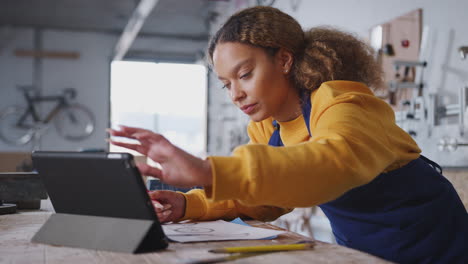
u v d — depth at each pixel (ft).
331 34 3.41
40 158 2.74
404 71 10.87
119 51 32.19
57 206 2.84
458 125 9.30
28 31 33.50
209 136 28.76
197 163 2.21
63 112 33.78
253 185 2.16
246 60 3.06
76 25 33.42
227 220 3.71
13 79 33.27
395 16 11.40
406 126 10.68
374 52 3.62
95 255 2.36
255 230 3.06
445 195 3.43
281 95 3.22
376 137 2.54
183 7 29.12
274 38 3.08
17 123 32.07
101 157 2.39
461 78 9.38
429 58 10.22
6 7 29.43
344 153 2.28
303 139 3.46
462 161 9.17
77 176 2.60
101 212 2.63
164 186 4.79
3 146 32.86
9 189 4.49
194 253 2.39
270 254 2.35
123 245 2.42
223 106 25.52
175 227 3.23
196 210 3.51
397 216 3.21
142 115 40.09
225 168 2.18
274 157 2.21
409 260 3.30
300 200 2.28
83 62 34.37
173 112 39.75
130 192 2.40
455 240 3.38
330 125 2.46
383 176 3.12
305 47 3.30
